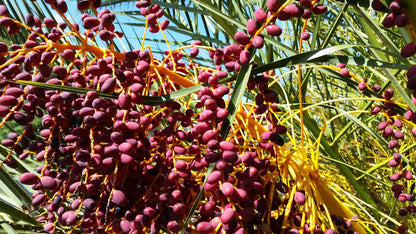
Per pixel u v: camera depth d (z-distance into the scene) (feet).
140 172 2.79
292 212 2.75
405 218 3.87
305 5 2.49
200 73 2.84
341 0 2.53
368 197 3.93
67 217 2.78
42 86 2.51
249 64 2.68
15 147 2.89
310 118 4.04
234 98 2.65
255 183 2.67
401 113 3.13
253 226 2.72
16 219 3.19
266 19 2.56
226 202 2.61
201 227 2.55
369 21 2.57
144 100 2.71
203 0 3.81
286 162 3.02
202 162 2.67
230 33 3.96
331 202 3.14
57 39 2.78
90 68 2.78
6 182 3.27
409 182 4.09
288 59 2.70
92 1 2.87
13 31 2.79
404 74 4.52
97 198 2.82
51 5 2.74
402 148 4.19
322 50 2.62
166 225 2.72
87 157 2.68
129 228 2.71
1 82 2.75
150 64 2.92
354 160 4.46
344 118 5.11
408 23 2.17
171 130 2.84
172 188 2.80
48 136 2.80
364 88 3.08
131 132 2.69
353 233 2.98
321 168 4.68
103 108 2.73
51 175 2.81
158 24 3.02
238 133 3.17
